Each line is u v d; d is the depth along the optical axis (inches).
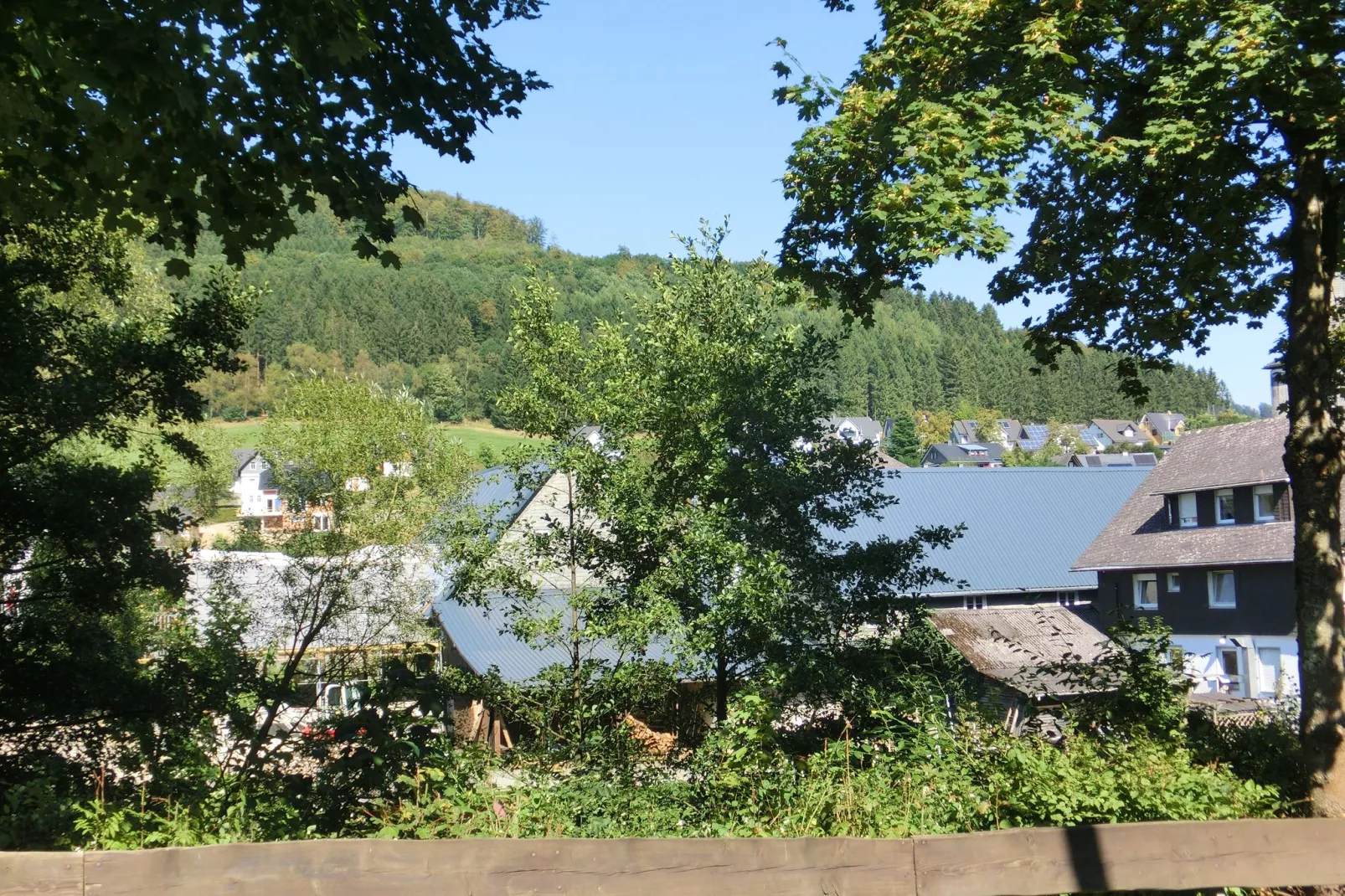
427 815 285.4
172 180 303.6
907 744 349.1
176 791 341.1
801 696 550.3
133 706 574.6
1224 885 179.2
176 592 647.8
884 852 166.2
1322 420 363.6
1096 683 457.1
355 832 317.7
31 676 567.2
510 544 625.9
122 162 300.8
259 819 297.7
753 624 540.7
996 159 348.8
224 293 655.1
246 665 671.8
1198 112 353.4
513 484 633.6
